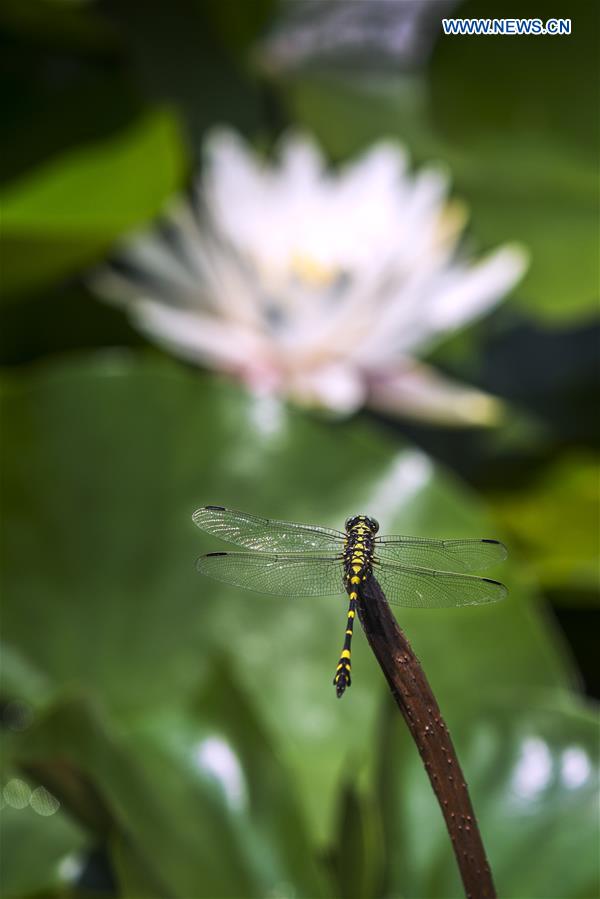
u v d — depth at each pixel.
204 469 1.43
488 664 1.41
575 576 1.49
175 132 1.54
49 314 1.55
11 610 1.40
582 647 1.52
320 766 1.38
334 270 1.55
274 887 1.31
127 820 1.31
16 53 1.57
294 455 1.44
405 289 1.55
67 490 1.42
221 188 1.56
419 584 1.27
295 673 1.40
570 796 1.32
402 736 1.34
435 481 1.45
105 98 1.55
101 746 1.32
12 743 1.33
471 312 1.57
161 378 1.44
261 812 1.33
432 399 1.57
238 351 1.55
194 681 1.40
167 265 1.55
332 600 1.42
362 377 1.57
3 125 1.54
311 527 1.30
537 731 1.34
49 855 1.35
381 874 1.32
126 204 1.49
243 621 1.41
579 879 1.30
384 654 1.18
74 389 1.44
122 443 1.43
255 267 1.54
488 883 1.18
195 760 1.33
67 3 1.55
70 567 1.41
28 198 1.50
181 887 1.30
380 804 1.33
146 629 1.41
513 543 1.52
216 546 1.42
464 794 1.18
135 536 1.42
